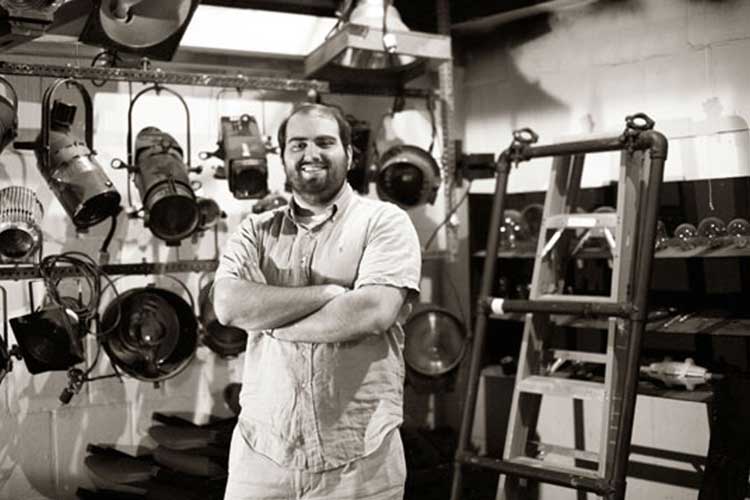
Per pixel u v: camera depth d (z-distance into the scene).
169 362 3.16
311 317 1.97
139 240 3.37
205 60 3.53
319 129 2.07
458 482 3.03
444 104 3.72
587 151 2.91
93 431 3.27
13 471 3.13
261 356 2.07
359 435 1.98
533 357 3.09
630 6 3.40
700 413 3.10
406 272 2.02
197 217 3.06
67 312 2.83
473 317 3.90
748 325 2.87
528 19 3.77
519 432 3.04
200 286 3.46
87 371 3.03
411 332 3.52
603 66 3.50
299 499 1.98
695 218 3.19
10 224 2.83
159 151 3.12
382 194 3.53
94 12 2.86
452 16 3.87
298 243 2.11
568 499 3.42
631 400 2.64
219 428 3.22
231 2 3.49
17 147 2.96
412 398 3.88
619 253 2.79
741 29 3.08
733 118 3.10
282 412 1.98
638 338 2.66
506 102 3.87
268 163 3.59
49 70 2.95
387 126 3.89
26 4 2.61
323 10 3.68
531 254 3.49
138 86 3.38
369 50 3.19
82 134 3.28
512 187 3.83
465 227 3.94
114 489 3.09
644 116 2.79
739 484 2.71
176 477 2.99
